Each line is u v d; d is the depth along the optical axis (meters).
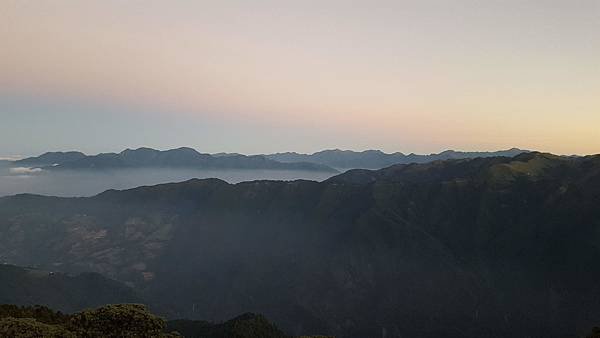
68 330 52.25
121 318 53.84
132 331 53.44
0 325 48.19
